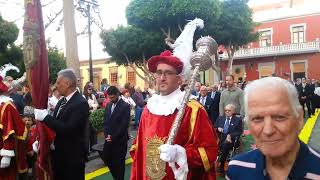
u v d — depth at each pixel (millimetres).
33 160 5207
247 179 1759
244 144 8219
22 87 9219
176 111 3074
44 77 3975
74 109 4227
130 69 37938
